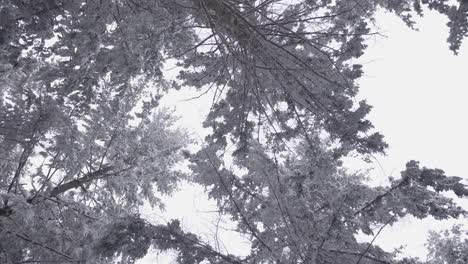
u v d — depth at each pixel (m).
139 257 4.10
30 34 4.45
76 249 6.39
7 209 6.24
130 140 9.76
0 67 5.38
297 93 5.11
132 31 4.55
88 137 7.42
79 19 4.19
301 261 4.42
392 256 4.43
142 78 6.68
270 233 4.80
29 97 6.02
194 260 4.23
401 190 4.21
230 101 5.97
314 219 4.54
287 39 5.05
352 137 4.87
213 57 5.77
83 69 4.86
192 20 5.03
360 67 5.27
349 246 4.49
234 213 5.01
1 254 6.36
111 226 4.22
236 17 4.07
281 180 4.87
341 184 4.73
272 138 5.86
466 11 5.00
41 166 7.26
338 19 5.22
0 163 7.45
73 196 8.96
